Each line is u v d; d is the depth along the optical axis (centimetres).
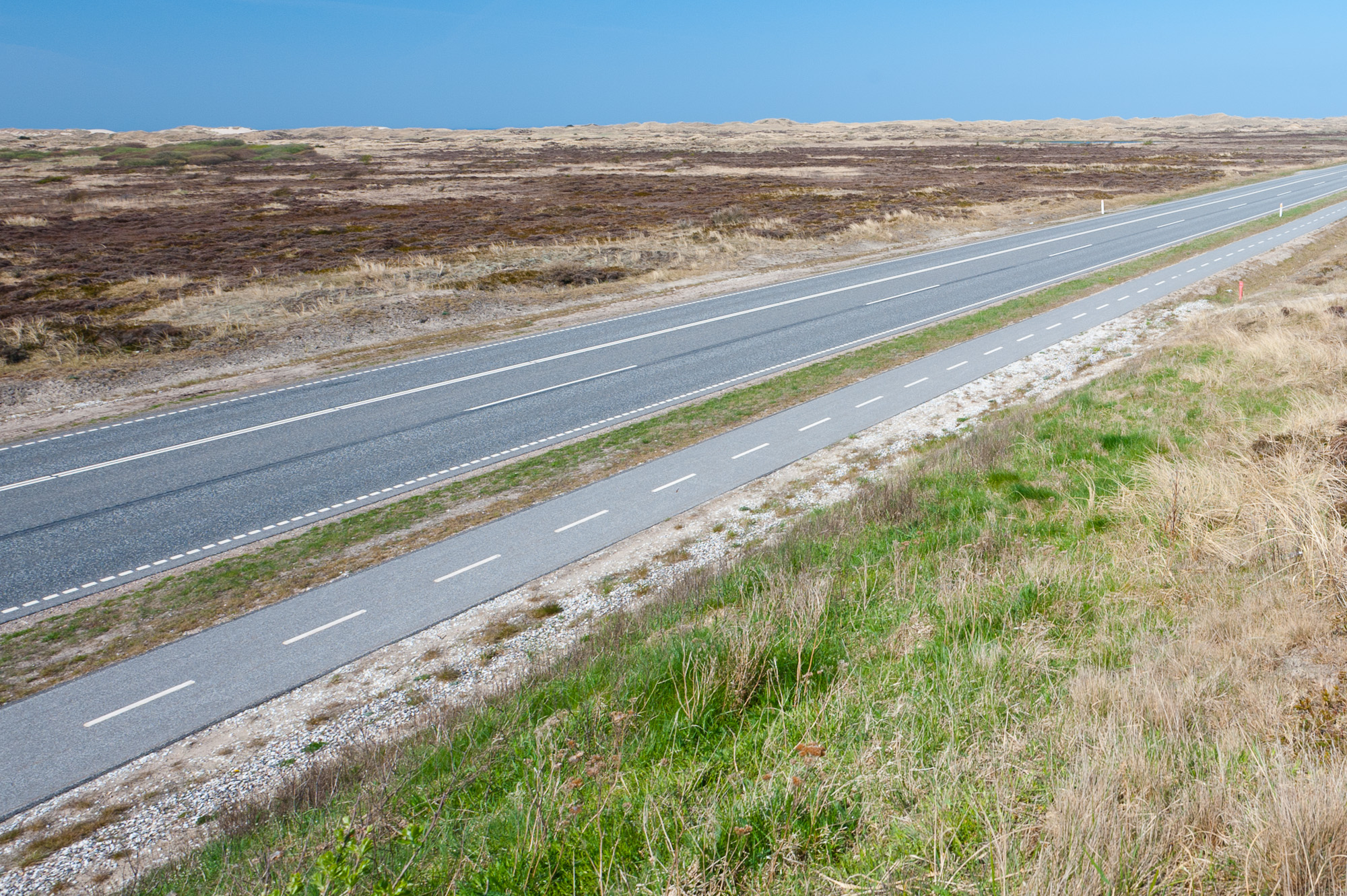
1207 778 396
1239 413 1227
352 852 369
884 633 691
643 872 372
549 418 1691
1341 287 2481
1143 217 4725
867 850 379
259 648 909
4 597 1037
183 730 777
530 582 1039
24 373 2030
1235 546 754
